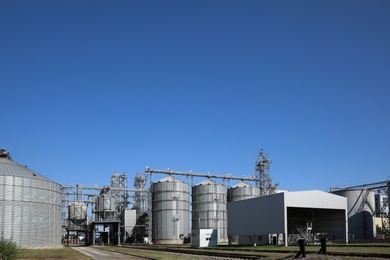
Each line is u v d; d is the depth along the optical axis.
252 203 80.81
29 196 91.38
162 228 116.81
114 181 145.88
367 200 105.31
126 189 134.62
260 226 77.69
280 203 72.88
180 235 116.88
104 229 145.12
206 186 123.25
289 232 86.31
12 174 89.94
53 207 98.19
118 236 122.38
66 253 70.25
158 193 119.19
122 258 55.59
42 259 54.88
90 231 130.50
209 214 121.25
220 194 123.81
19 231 88.50
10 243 47.62
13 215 88.06
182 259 48.94
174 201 118.19
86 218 132.75
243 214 83.38
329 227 80.94
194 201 124.56
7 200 87.69
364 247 58.72
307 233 82.88
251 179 137.38
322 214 83.19
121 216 138.50
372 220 105.00
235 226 85.56
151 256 55.94
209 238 85.56
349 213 104.44
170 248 80.25
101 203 129.88
